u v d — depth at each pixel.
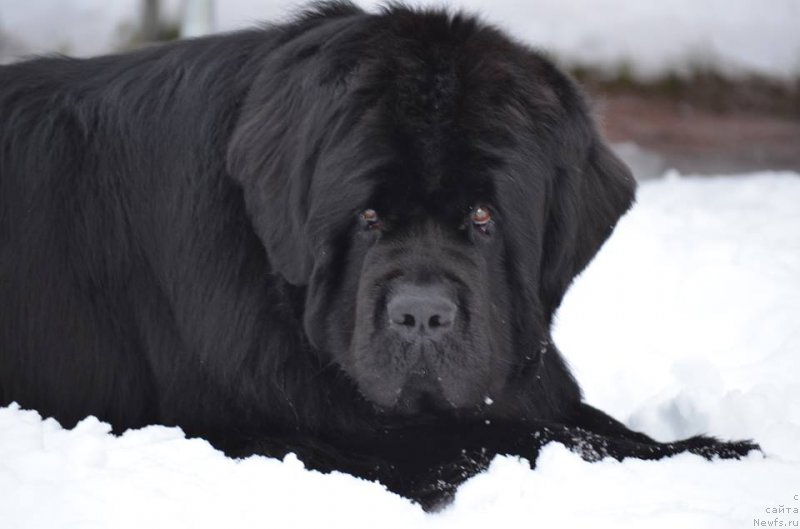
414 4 6.89
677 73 21.28
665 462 6.11
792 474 5.96
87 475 5.54
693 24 22.50
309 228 6.24
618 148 18.38
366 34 6.41
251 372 6.44
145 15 20.11
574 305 10.27
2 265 6.84
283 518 5.30
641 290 10.44
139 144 6.84
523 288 6.49
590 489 5.70
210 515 5.27
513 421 6.60
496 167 6.15
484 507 5.61
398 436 6.48
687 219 12.53
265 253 6.52
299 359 6.48
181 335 6.63
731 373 8.33
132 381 6.85
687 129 19.66
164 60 7.16
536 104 6.45
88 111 7.04
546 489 5.70
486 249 6.35
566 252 6.69
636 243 11.56
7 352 6.85
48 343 6.82
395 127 6.05
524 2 22.52
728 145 18.81
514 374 6.67
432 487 6.04
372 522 5.34
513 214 6.30
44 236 6.83
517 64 6.52
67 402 6.85
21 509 5.24
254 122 6.41
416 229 6.19
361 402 6.53
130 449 5.84
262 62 6.80
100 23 21.30
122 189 6.84
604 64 21.22
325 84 6.27
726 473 5.95
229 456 6.31
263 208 6.27
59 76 7.32
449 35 6.42
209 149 6.65
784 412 7.25
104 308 6.83
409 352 5.99
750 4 23.34
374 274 6.09
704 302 10.00
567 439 6.48
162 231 6.70
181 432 6.22
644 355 9.11
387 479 6.22
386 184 6.09
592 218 6.83
